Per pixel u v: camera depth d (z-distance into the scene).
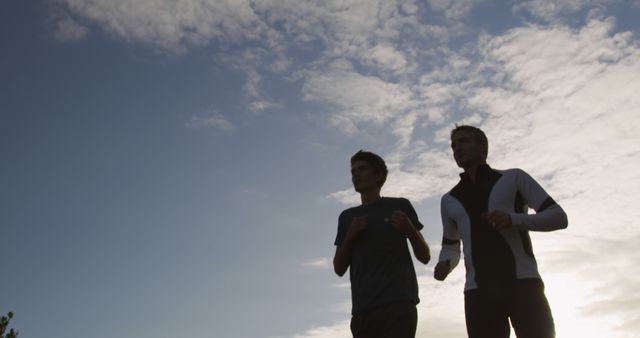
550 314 3.57
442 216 4.22
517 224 3.58
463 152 4.08
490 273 3.69
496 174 3.98
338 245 4.93
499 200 3.86
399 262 4.52
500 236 3.73
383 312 4.35
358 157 5.08
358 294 4.49
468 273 3.82
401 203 4.83
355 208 4.93
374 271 4.47
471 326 3.70
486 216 3.61
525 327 3.53
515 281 3.61
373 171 5.04
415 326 4.41
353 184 5.06
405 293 4.40
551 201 3.79
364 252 4.56
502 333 3.63
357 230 4.53
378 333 4.41
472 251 3.80
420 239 4.56
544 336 3.47
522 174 3.93
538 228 3.63
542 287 3.63
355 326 4.50
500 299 3.62
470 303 3.73
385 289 4.40
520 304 3.56
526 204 3.93
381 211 4.75
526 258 3.67
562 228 3.69
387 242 4.56
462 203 3.99
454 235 4.19
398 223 4.41
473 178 4.08
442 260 4.21
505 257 3.67
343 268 4.76
